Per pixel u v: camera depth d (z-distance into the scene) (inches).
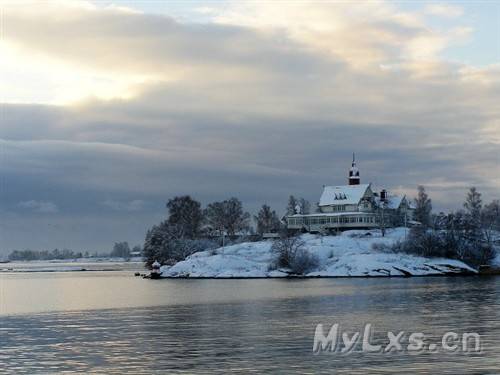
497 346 2481.5
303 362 2239.2
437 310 3686.0
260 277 7829.7
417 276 7436.0
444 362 2206.0
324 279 7229.3
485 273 7751.0
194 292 5516.7
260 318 3464.6
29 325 3336.6
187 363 2253.9
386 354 2359.7
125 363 2279.8
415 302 4202.8
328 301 4375.0
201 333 2938.0
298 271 7785.4
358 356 2330.2
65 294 5693.9
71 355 2440.9
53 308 4274.1
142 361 2306.8
